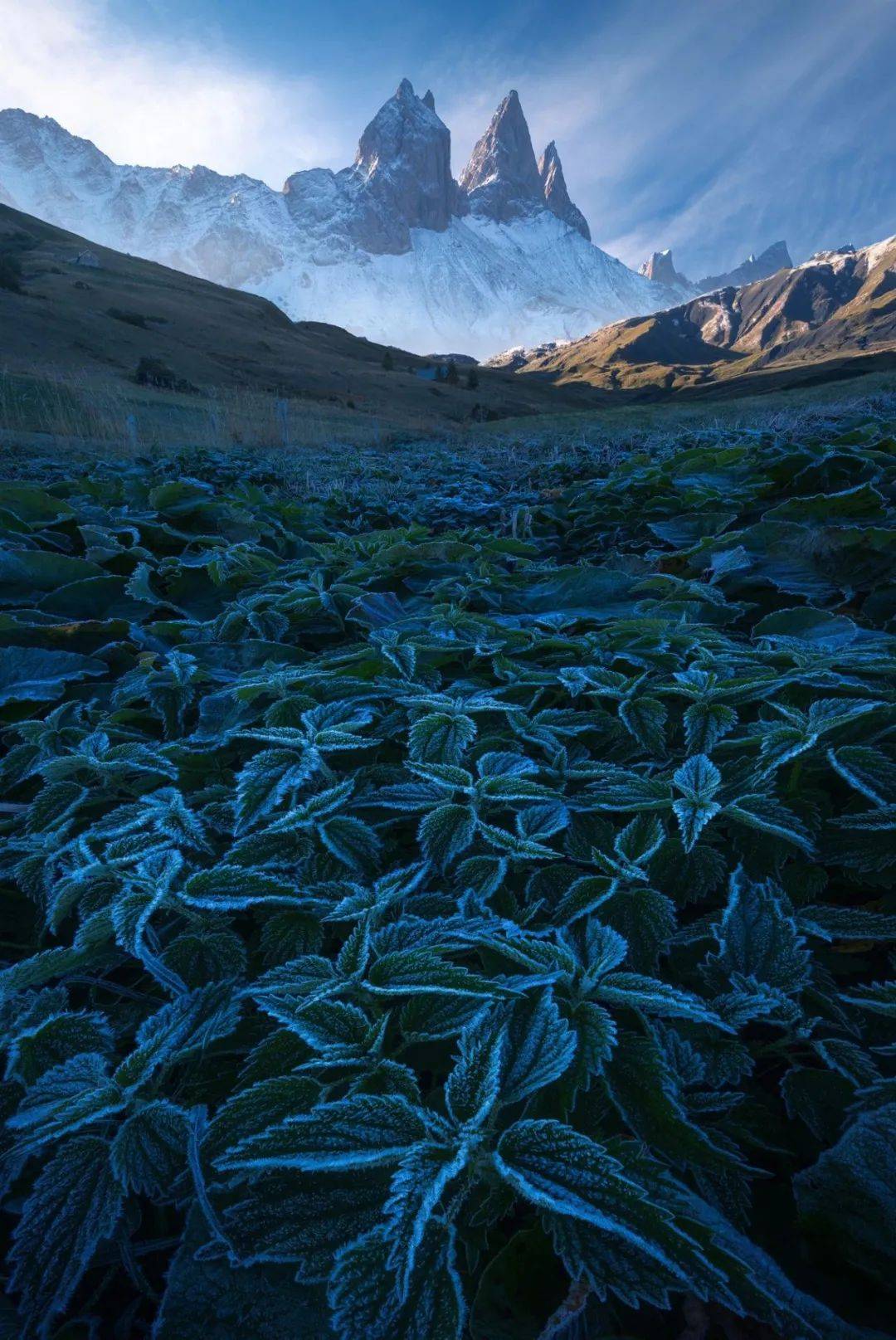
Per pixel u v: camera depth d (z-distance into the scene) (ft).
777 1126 4.04
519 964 4.28
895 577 10.52
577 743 6.98
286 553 16.66
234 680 8.59
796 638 8.68
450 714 6.66
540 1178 3.00
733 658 7.77
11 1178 3.47
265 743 7.18
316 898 4.74
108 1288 3.55
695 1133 3.45
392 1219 2.96
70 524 15.89
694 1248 2.77
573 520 18.11
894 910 5.17
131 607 11.56
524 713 7.26
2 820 6.27
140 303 230.48
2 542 12.84
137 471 25.39
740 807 5.20
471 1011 3.87
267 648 9.41
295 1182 3.26
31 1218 3.30
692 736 6.50
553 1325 2.91
